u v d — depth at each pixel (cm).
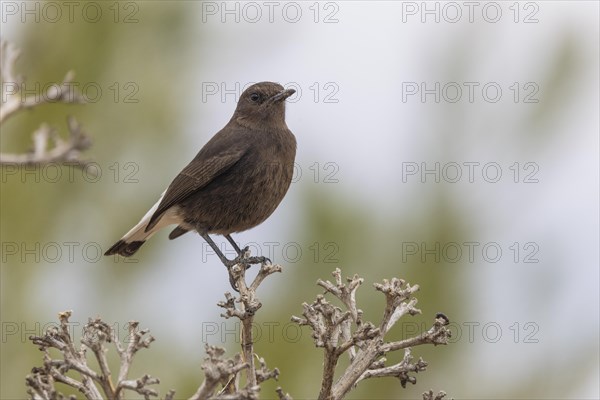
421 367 795
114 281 1285
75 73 1266
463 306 1271
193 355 1236
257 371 788
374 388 1266
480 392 1264
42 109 1229
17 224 1236
